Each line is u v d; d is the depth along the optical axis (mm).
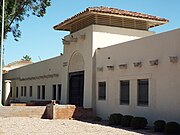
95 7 26031
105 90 23266
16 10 31047
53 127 17203
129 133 15062
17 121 19969
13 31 32594
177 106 16312
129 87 20484
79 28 27484
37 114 23406
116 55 22062
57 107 22766
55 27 30016
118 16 25250
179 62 16359
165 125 15633
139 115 19297
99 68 23828
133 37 26047
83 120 22516
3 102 36188
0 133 14648
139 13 26906
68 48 29219
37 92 39875
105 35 25125
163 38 17594
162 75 17516
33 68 41562
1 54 26281
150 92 18406
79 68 27172
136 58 19891
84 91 25609
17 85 48406
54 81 34500
